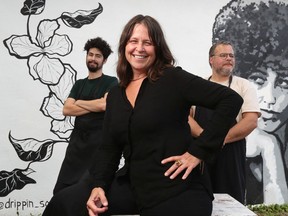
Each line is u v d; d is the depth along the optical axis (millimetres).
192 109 3443
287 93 5309
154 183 2174
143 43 2248
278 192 5289
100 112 3863
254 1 5180
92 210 2299
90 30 4730
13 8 4527
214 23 5066
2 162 4551
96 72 4059
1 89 4520
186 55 4992
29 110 4602
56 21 4645
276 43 5262
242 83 3490
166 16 4934
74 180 3812
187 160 2141
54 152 4688
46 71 4637
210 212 2201
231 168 3334
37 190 4648
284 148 5312
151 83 2215
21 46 4559
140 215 2262
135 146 2232
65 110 3955
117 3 4789
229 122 2119
